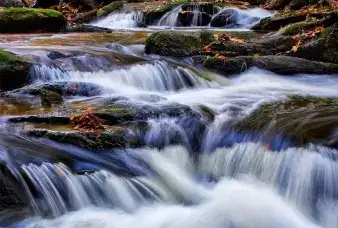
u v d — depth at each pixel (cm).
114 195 516
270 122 621
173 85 856
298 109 686
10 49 923
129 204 515
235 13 1602
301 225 486
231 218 482
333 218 498
